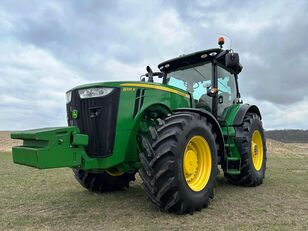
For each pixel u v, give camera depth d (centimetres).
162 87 430
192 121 382
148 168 348
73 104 402
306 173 699
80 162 348
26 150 327
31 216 361
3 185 558
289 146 1997
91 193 487
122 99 386
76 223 333
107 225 325
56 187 539
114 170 445
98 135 379
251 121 554
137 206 401
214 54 520
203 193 383
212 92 520
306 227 315
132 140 395
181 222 332
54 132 327
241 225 321
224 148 465
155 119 420
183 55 541
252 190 507
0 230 314
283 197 452
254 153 565
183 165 359
